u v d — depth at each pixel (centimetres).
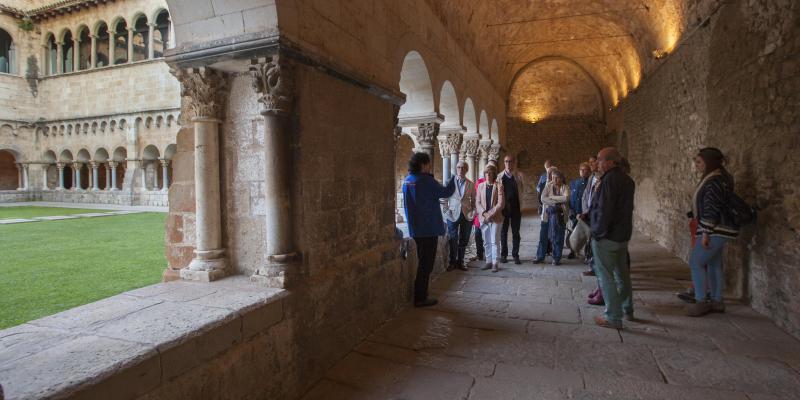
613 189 362
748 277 434
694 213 427
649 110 936
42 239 863
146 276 534
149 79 1872
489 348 331
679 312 413
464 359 312
